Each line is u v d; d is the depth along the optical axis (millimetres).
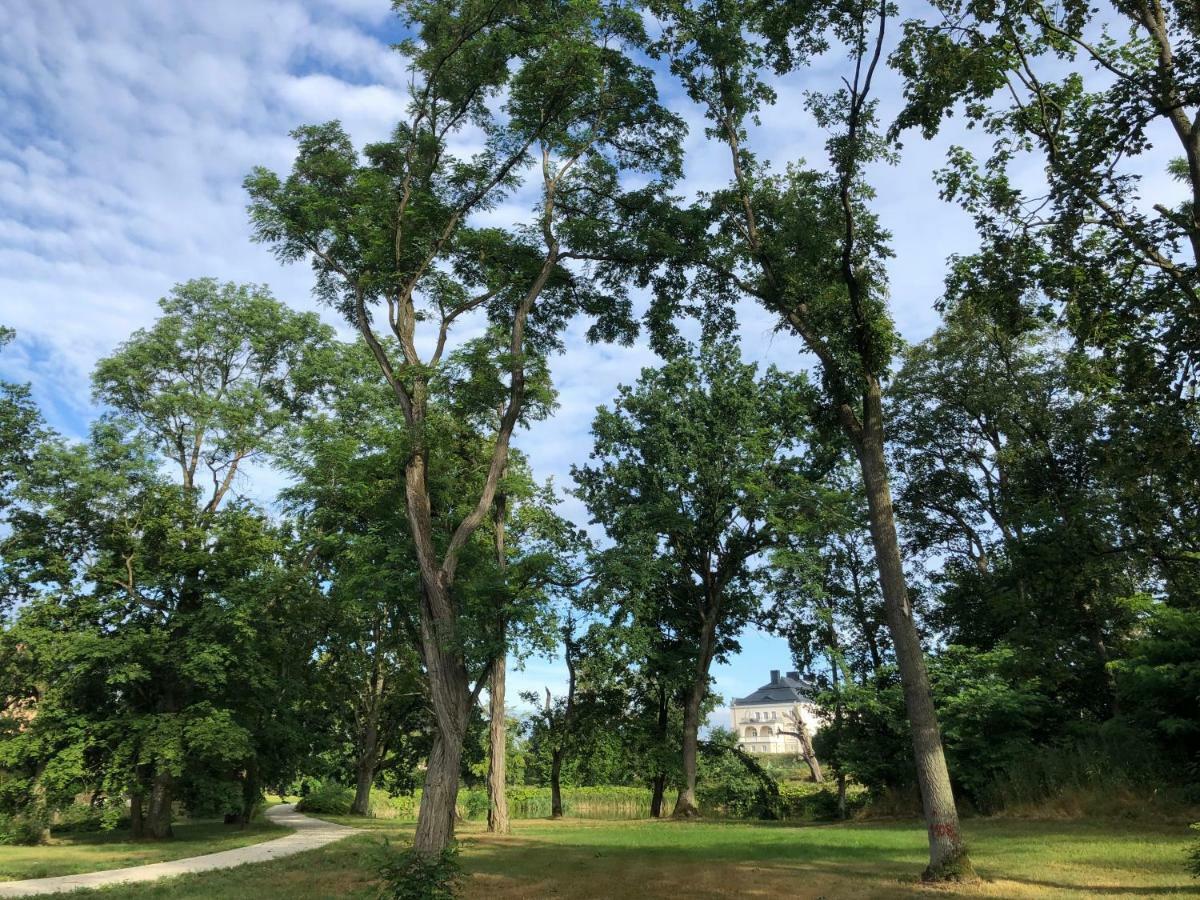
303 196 16016
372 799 45562
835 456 32969
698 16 15930
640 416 35344
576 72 15219
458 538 14508
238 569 27641
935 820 12008
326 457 26609
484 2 15250
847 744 30469
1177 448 12312
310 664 33031
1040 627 18156
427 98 16141
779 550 31469
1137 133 11281
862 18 13078
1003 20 12133
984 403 31172
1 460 27094
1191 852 11117
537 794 41781
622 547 31406
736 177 16547
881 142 13969
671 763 32812
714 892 11234
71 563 26875
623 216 17594
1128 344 12523
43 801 24688
